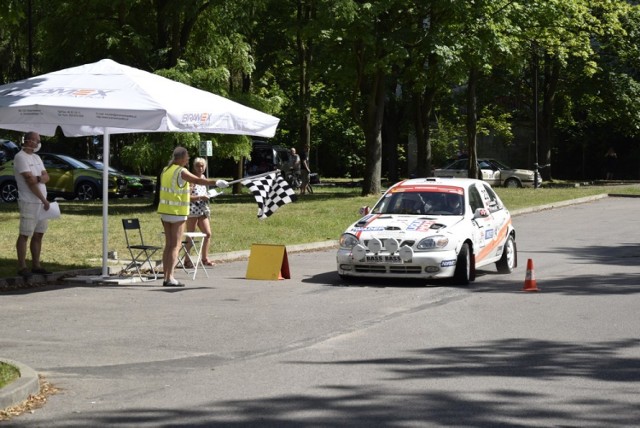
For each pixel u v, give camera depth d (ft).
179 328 44.27
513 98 218.59
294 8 149.69
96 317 47.42
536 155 180.55
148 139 111.55
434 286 59.41
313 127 242.37
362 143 244.83
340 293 56.24
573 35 180.75
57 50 114.01
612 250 81.82
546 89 205.67
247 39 155.43
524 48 168.45
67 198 139.64
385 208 64.28
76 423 28.02
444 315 48.03
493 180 184.55
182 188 58.90
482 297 54.49
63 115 55.57
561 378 33.73
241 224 96.37
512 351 38.73
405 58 136.36
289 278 63.31
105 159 62.18
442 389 32.04
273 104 123.65
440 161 219.20
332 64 141.90
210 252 75.25
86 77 59.26
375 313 48.70
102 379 33.94
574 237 93.61
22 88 58.34
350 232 60.80
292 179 165.07
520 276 65.31
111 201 132.98
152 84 59.21
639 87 206.18
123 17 113.19
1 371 32.24
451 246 58.95
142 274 64.75
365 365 36.01
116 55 114.11
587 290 57.52
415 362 36.52
